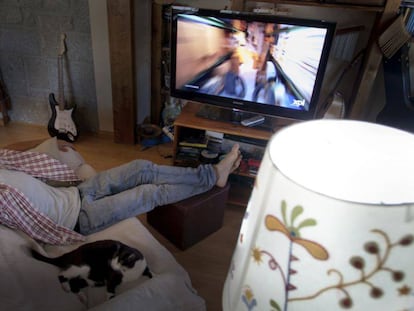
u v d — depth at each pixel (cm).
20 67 259
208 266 164
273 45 168
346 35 199
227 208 206
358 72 202
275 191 42
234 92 187
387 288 38
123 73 235
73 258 110
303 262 40
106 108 265
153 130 266
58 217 131
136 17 226
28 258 102
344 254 37
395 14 168
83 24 233
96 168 234
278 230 42
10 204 112
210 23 171
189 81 191
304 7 199
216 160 196
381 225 35
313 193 37
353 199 59
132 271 109
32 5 231
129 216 146
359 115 201
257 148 198
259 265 46
